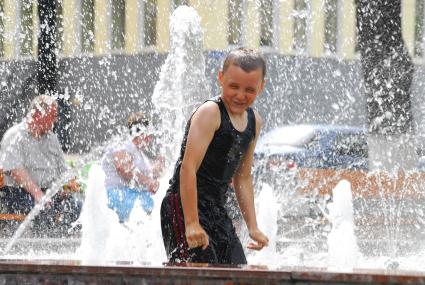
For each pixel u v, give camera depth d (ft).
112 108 186.91
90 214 59.11
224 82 37.50
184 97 73.92
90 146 169.58
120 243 59.11
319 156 120.26
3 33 187.83
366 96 117.50
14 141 83.05
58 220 82.58
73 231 79.87
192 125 37.11
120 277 32.09
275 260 61.00
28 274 32.89
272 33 196.03
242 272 30.86
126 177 76.89
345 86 170.40
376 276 29.55
